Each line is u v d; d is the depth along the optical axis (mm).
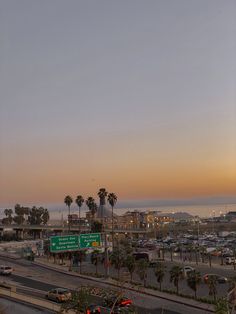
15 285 83250
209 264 118562
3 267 97375
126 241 187625
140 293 75000
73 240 98438
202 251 144750
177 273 78125
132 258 94625
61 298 64938
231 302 46719
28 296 61281
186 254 151250
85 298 43812
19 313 54312
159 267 83750
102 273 100812
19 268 108188
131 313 50719
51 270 105250
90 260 123438
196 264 119812
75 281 88562
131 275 88875
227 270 105688
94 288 53094
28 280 89875
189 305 67062
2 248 160500
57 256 128125
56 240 96438
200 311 63188
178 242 186625
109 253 129125
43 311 55406
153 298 71375
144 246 173125
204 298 71500
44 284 84938
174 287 82875
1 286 72062
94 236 101562
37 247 147750
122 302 58031
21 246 169375
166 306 66125
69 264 117250
